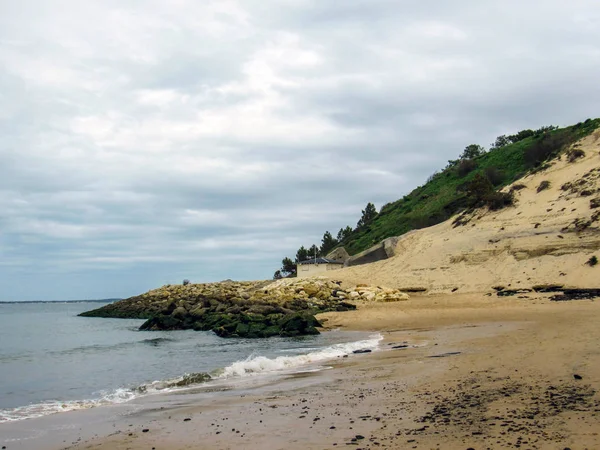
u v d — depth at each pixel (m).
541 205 56.88
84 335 46.47
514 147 107.69
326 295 53.38
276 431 10.09
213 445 9.48
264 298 51.91
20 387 18.89
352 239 109.00
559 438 8.27
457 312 37.88
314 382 15.71
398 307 44.28
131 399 15.04
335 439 9.20
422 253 60.69
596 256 43.44
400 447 8.44
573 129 93.12
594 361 14.31
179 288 85.62
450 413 10.35
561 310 33.34
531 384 12.35
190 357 26.14
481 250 54.12
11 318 91.00
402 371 16.22
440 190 108.00
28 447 10.26
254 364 19.88
